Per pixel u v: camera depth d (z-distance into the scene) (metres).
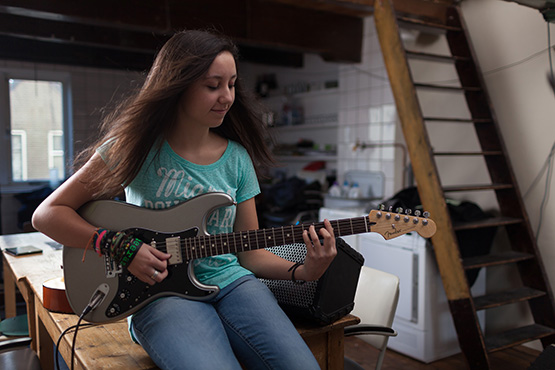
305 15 4.08
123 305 1.25
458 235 2.94
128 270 1.25
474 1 3.34
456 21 3.24
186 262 1.27
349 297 1.52
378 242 3.13
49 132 5.86
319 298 1.41
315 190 5.19
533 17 2.99
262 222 5.41
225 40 1.30
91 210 1.29
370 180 4.36
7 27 3.47
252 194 1.46
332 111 5.72
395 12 3.00
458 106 3.51
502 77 3.20
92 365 1.20
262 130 1.52
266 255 1.48
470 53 3.14
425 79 3.75
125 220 1.28
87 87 5.94
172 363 1.09
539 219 3.02
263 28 3.88
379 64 4.23
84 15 3.12
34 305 1.97
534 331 2.75
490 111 3.03
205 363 1.08
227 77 1.28
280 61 5.77
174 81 1.23
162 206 1.32
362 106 4.44
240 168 1.43
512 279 3.16
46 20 3.62
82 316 1.24
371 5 3.26
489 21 3.25
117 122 1.28
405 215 1.36
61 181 5.73
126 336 1.40
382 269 3.10
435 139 3.74
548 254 2.98
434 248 2.67
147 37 4.15
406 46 3.87
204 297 1.26
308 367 1.16
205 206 1.29
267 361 1.19
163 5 3.42
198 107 1.27
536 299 2.87
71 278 1.27
